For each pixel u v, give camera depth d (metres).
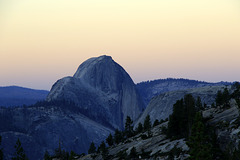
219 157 88.06
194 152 75.38
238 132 91.12
